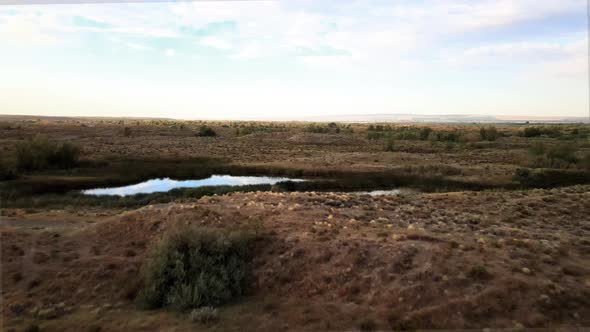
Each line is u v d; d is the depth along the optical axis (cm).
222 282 924
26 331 770
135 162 4216
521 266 896
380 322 748
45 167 3541
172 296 887
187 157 4716
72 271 1034
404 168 3972
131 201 2394
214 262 996
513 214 1664
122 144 6319
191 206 1417
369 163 4425
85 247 1195
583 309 741
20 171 3297
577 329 684
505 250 1003
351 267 948
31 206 2208
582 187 2553
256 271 1016
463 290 804
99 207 2242
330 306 827
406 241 1070
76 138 7162
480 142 6994
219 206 1540
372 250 1009
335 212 1502
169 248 1017
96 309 877
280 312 822
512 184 3198
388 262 939
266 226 1259
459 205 1905
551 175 3453
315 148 6469
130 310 872
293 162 4444
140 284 968
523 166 4097
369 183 3312
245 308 852
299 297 889
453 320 723
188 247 1030
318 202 1736
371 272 920
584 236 1338
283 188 3047
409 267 912
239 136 8856
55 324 807
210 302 877
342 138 8025
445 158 4931
